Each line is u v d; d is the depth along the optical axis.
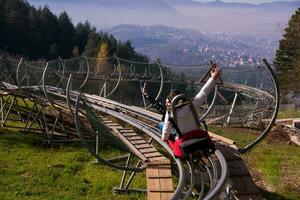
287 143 19.88
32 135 18.41
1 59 20.11
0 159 15.01
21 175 13.67
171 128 7.91
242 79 23.73
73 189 12.84
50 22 120.12
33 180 13.27
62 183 13.25
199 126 7.84
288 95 59.09
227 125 21.66
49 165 14.68
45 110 22.00
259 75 22.17
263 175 15.05
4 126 19.44
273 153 17.77
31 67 21.48
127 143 11.63
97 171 14.63
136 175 14.45
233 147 10.58
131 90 26.53
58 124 19.59
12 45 106.62
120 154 16.62
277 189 13.73
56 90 20.19
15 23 108.06
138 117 16.70
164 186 8.69
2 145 16.64
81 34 132.12
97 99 17.72
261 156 17.25
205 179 9.37
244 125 22.12
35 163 14.88
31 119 21.03
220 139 11.60
